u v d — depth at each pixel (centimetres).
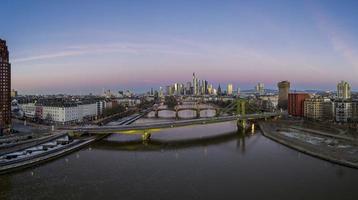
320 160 19325
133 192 13300
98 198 12612
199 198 12619
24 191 13438
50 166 17688
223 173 16300
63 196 12850
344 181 14950
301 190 13675
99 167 17512
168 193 13188
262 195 13038
